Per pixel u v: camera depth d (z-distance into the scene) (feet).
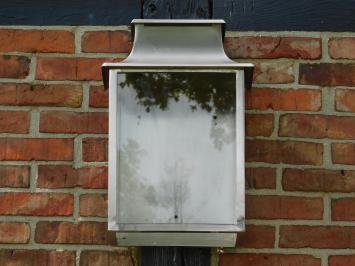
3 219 6.51
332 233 6.51
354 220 6.53
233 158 5.76
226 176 5.76
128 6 6.89
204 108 5.81
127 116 5.80
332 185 6.59
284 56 6.81
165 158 5.79
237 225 5.68
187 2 6.70
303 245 6.48
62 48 6.82
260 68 6.78
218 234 6.05
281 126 6.68
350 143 6.66
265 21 6.86
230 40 6.82
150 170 5.78
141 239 6.11
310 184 6.58
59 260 6.45
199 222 5.73
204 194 5.75
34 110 6.70
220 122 5.79
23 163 6.61
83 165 6.62
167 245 6.13
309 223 6.52
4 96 6.72
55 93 6.73
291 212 6.53
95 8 6.89
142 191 5.76
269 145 6.64
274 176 6.59
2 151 6.61
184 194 5.76
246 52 6.81
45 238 6.48
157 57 5.94
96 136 6.67
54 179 6.58
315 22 6.87
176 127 5.80
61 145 6.64
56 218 6.52
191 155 5.79
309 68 6.79
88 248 6.48
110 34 6.86
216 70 5.78
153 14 6.68
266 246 6.48
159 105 5.82
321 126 6.69
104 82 6.09
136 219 5.74
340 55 6.82
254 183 6.57
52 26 6.87
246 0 6.89
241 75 5.77
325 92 6.75
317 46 6.82
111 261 6.45
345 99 6.74
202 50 5.98
